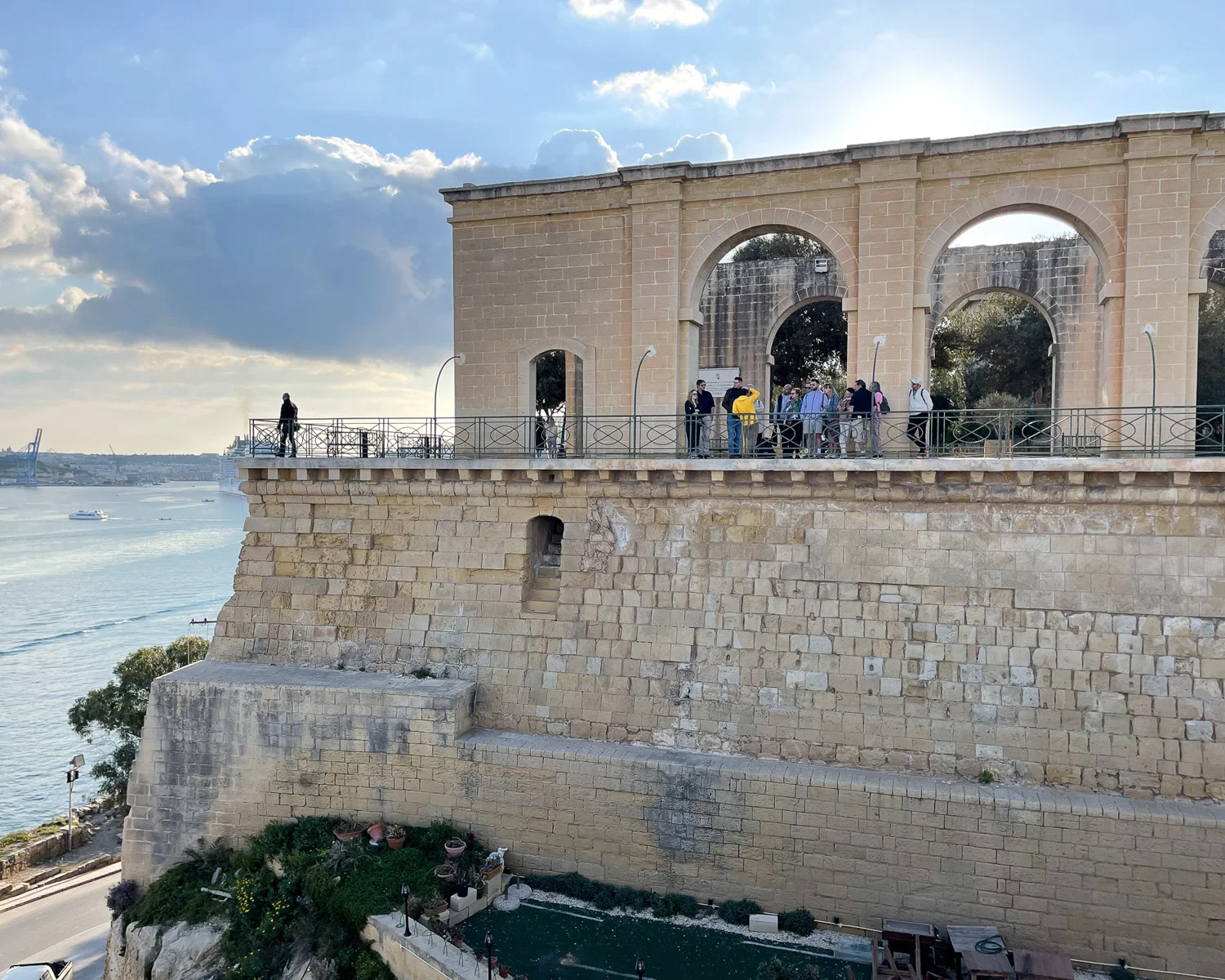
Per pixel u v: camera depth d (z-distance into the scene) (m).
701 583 19.45
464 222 23.12
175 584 111.44
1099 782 16.66
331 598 22.14
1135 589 16.78
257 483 22.80
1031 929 16.31
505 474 20.59
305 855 19.52
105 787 41.16
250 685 20.92
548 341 22.56
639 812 18.52
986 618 17.53
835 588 18.50
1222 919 15.39
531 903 18.47
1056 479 17.08
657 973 16.11
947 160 19.55
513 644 20.62
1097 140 18.53
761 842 17.75
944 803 16.73
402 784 20.08
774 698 18.61
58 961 26.12
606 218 22.03
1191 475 16.28
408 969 16.55
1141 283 18.34
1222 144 18.11
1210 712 16.22
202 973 19.09
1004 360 38.12
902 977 15.03
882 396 19.27
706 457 20.56
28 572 121.69
